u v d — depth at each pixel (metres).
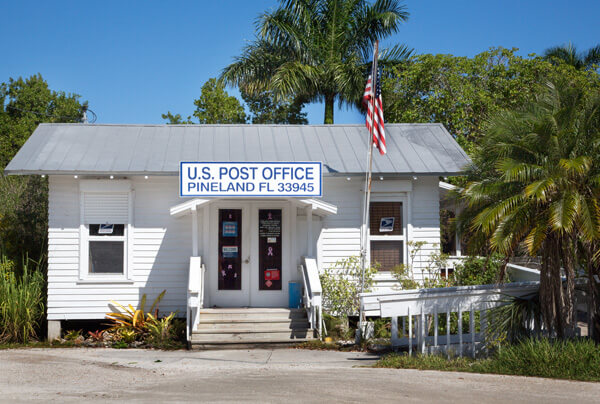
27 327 13.30
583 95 9.98
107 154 14.18
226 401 7.02
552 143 9.47
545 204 9.27
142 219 14.02
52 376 9.11
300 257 14.34
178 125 16.08
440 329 11.95
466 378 8.48
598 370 8.51
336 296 13.84
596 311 10.09
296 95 24.47
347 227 14.40
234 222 14.38
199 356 11.56
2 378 8.91
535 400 6.96
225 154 14.52
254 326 13.09
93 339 13.52
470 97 20.25
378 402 6.91
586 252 9.86
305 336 12.88
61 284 13.66
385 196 14.47
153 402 7.00
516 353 9.35
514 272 14.13
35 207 16.67
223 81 24.28
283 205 14.45
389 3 24.48
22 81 39.66
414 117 21.06
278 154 14.66
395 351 11.28
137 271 13.93
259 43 24.50
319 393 7.45
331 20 24.59
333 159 14.52
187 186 12.89
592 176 9.20
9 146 36.84
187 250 14.08
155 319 13.24
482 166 10.44
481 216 9.40
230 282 14.25
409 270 14.15
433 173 13.95
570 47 28.58
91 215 13.83
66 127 15.45
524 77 20.58
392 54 24.36
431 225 14.48
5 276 13.97
